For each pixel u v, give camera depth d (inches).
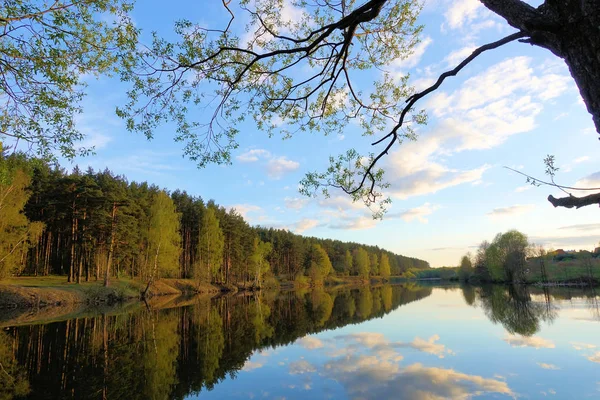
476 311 986.7
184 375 430.0
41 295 1070.4
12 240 997.8
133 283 1638.8
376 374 422.3
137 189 2129.7
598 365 440.1
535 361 463.5
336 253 4362.7
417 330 711.1
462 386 375.2
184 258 2265.0
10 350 530.3
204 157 203.9
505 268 2434.8
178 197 2410.2
